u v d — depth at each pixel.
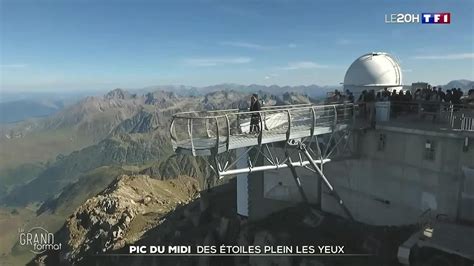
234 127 21.50
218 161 19.52
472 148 19.83
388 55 35.19
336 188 26.88
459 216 20.70
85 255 52.25
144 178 78.69
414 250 18.14
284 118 25.39
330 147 25.78
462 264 16.52
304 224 26.25
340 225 25.17
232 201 36.81
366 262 20.94
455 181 20.64
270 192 29.88
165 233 38.31
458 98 26.91
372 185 24.69
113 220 55.75
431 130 21.14
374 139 24.39
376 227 24.17
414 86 35.47
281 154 28.30
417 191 22.41
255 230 27.66
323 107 23.27
